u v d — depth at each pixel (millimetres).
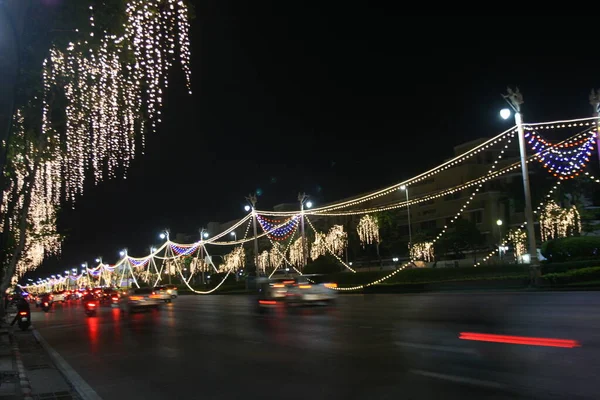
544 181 54438
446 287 36250
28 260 36281
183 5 12320
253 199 61562
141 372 12234
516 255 58469
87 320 33062
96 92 14594
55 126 16281
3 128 6594
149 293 35250
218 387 9945
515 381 8703
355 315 22109
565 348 11188
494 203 69188
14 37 6711
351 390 8891
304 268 53906
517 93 31984
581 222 50062
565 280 29141
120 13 10664
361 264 82125
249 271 102875
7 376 12297
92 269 144000
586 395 7652
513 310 19266
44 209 24109
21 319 27922
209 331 20141
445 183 76250
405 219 81438
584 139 40469
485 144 33844
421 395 8234
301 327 18938
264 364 12031
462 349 11961
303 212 56031
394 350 12539
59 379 12180
